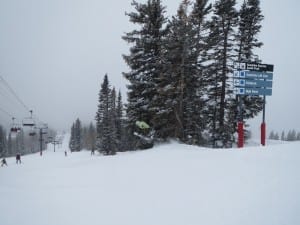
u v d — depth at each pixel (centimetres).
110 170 1127
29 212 651
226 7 2311
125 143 4103
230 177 697
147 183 799
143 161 1222
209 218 497
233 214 491
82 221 567
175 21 2005
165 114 2002
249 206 507
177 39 1988
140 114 2125
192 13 2197
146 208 595
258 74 1427
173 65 2003
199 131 2153
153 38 2108
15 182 1107
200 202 575
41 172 1397
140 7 2131
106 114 4238
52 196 782
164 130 2031
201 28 2270
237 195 568
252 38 2420
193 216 517
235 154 973
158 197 653
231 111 2278
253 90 1420
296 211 453
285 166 709
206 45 2194
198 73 2112
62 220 584
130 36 2144
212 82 2377
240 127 1427
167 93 1956
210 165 869
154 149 1773
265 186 583
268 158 826
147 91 2086
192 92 2112
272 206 487
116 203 654
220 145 2278
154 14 2133
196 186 683
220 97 2391
